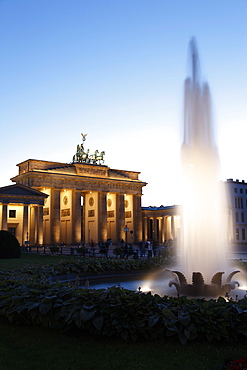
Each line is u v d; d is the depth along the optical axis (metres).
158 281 27.62
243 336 12.35
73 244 119.12
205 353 11.33
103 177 130.00
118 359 10.79
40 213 108.06
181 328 12.35
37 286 15.91
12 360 10.73
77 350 11.60
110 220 138.00
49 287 15.74
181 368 10.16
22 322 14.53
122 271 29.44
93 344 12.16
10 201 101.62
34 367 10.23
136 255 52.41
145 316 12.57
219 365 10.33
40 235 106.94
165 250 45.19
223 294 20.53
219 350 11.60
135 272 30.17
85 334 13.16
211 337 12.22
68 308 13.23
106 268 28.69
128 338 12.48
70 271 27.06
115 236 133.38
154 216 152.75
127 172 142.00
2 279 20.17
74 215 121.06
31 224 111.31
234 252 84.50
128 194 137.75
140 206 139.62
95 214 128.38
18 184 102.75
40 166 120.00
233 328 12.30
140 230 138.12
